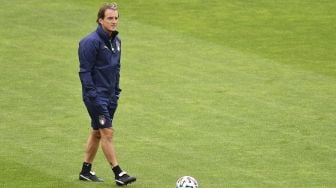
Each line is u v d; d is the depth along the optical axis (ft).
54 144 153.89
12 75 192.65
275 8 242.99
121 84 188.14
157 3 244.83
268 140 155.94
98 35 132.87
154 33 223.30
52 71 195.62
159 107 174.29
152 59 205.16
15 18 232.32
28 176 137.28
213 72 196.34
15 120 166.40
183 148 152.05
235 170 141.38
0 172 138.92
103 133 132.77
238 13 238.68
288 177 138.21
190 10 240.12
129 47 213.25
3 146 152.35
